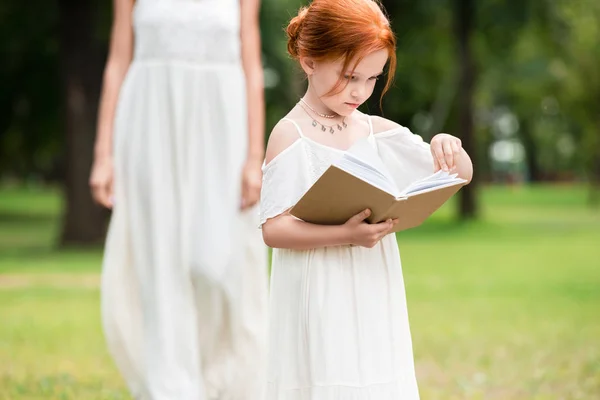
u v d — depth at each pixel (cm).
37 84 3409
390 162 533
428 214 503
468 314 1495
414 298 1709
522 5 3681
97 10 3012
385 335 507
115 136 750
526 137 7400
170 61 737
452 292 1798
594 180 5300
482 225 3741
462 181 482
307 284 502
